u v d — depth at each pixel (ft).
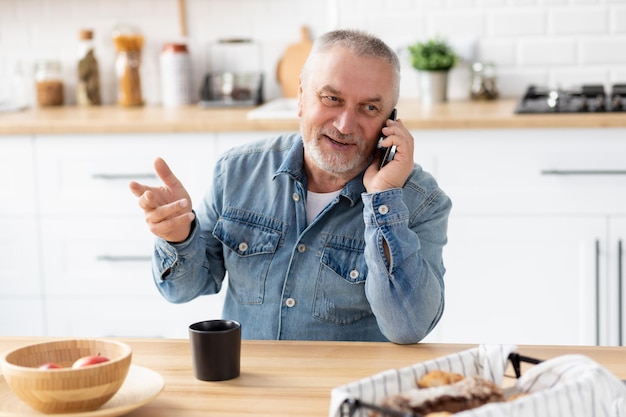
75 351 4.26
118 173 10.46
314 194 6.03
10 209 10.66
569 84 11.78
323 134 5.64
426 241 5.96
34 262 10.73
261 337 5.99
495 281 10.00
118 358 4.08
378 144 5.72
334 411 3.51
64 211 10.60
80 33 12.51
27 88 12.85
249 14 12.51
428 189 6.04
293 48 12.41
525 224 9.88
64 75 12.87
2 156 10.57
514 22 11.75
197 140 10.30
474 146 9.84
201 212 6.33
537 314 9.98
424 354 4.99
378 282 5.33
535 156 9.78
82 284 10.71
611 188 9.73
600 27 11.62
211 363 4.56
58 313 10.79
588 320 9.93
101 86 12.85
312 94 5.62
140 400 4.10
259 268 6.00
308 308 5.90
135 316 10.71
